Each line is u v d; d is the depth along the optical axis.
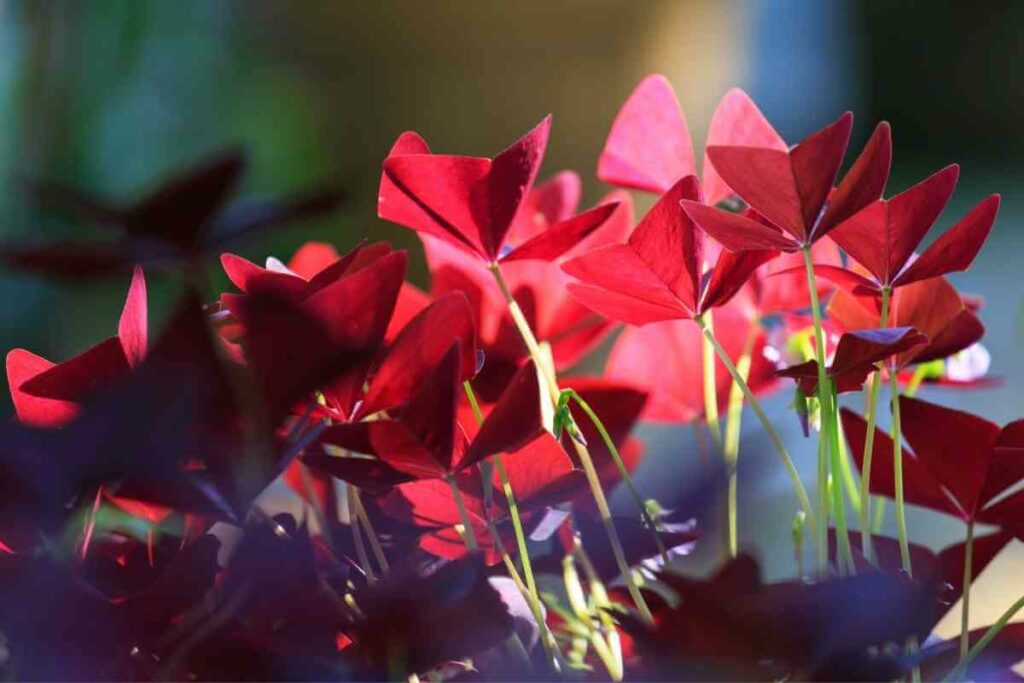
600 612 0.83
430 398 0.79
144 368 0.75
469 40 4.42
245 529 0.77
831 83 10.45
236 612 0.77
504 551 0.81
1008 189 8.46
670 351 0.94
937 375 0.93
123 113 4.96
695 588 0.75
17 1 4.71
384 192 0.84
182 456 0.75
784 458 0.81
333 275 0.81
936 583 0.77
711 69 4.25
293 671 0.78
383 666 0.78
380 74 4.77
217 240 0.75
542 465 0.82
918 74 11.16
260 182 4.86
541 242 0.85
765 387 0.94
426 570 0.81
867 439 0.82
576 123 4.23
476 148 4.52
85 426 0.75
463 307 0.80
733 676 0.76
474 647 0.78
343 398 0.80
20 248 0.75
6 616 0.77
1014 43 11.09
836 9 10.92
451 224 0.85
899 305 0.86
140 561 0.80
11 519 0.77
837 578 0.76
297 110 5.10
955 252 0.82
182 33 5.43
